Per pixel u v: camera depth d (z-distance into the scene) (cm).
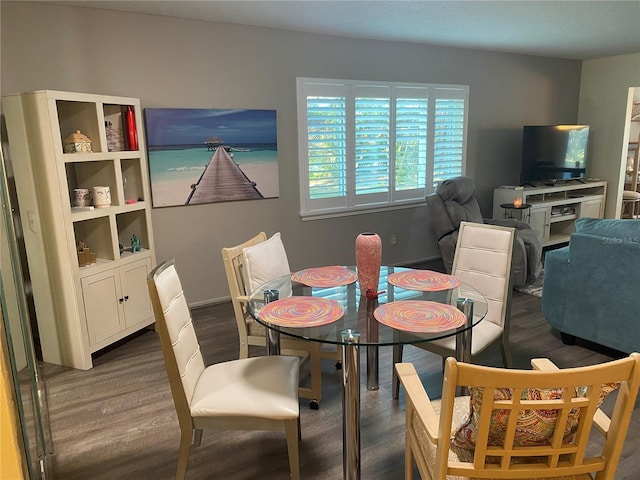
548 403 117
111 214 315
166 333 172
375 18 382
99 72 344
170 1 325
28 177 285
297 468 182
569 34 465
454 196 473
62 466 210
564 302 318
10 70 312
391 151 501
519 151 615
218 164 402
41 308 302
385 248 522
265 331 248
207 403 180
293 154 442
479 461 125
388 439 225
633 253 275
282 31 417
